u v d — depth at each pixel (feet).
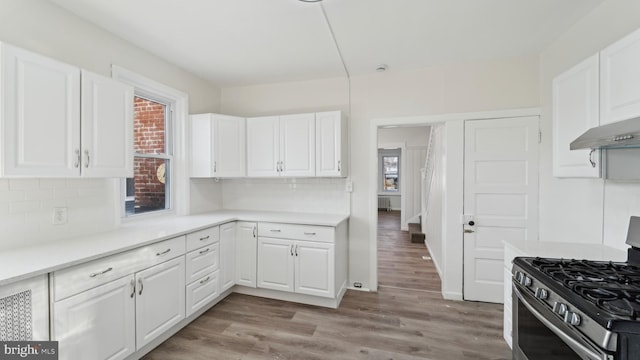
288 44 8.25
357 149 10.66
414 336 7.49
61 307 4.88
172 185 10.23
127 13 6.70
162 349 6.91
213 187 11.85
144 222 8.80
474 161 9.53
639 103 4.26
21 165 5.00
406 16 6.77
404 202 22.52
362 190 10.63
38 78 5.23
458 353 6.76
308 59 9.27
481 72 9.41
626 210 5.62
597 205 6.43
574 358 3.66
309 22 7.06
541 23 7.08
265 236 9.68
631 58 4.40
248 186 12.02
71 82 5.75
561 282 4.09
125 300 6.01
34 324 4.55
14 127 4.90
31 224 6.02
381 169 34.55
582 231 6.93
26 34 5.88
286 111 11.44
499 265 9.41
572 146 5.21
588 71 5.34
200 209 11.09
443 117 9.77
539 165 8.95
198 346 7.04
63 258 5.07
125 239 6.56
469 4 6.29
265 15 6.76
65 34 6.56
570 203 7.42
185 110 10.22
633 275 4.28
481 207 9.52
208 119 10.16
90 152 6.09
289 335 7.54
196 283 8.13
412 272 12.66
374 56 9.02
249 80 11.28
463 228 9.69
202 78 11.06
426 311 8.90
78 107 5.88
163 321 6.98
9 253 5.37
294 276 9.37
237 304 9.40
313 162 10.21
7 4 5.59
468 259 9.66
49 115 5.40
